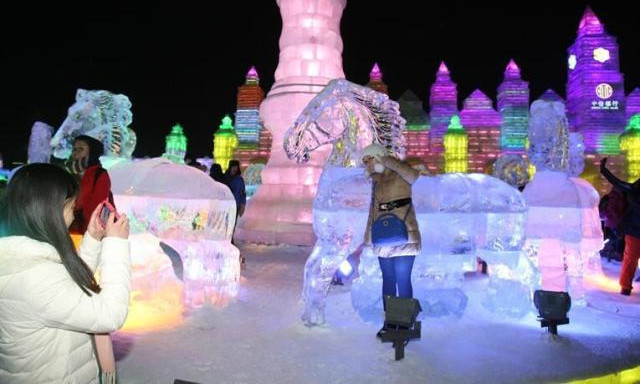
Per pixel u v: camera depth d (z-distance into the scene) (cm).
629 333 449
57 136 626
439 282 512
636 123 4606
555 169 598
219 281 521
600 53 6281
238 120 4725
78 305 182
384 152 432
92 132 637
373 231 426
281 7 1148
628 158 4522
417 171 425
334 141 521
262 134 4528
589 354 391
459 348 403
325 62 1112
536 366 364
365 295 499
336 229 468
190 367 354
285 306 526
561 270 565
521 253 521
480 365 365
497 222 516
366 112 520
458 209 517
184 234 517
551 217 572
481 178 537
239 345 402
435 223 511
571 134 784
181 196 518
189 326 452
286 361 369
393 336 377
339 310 515
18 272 178
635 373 364
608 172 649
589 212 741
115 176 538
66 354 188
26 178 191
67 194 197
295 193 1073
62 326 182
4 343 180
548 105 606
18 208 187
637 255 620
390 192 429
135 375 337
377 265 509
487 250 518
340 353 388
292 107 1083
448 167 4791
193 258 516
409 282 432
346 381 334
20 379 182
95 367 204
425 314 487
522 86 5894
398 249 423
